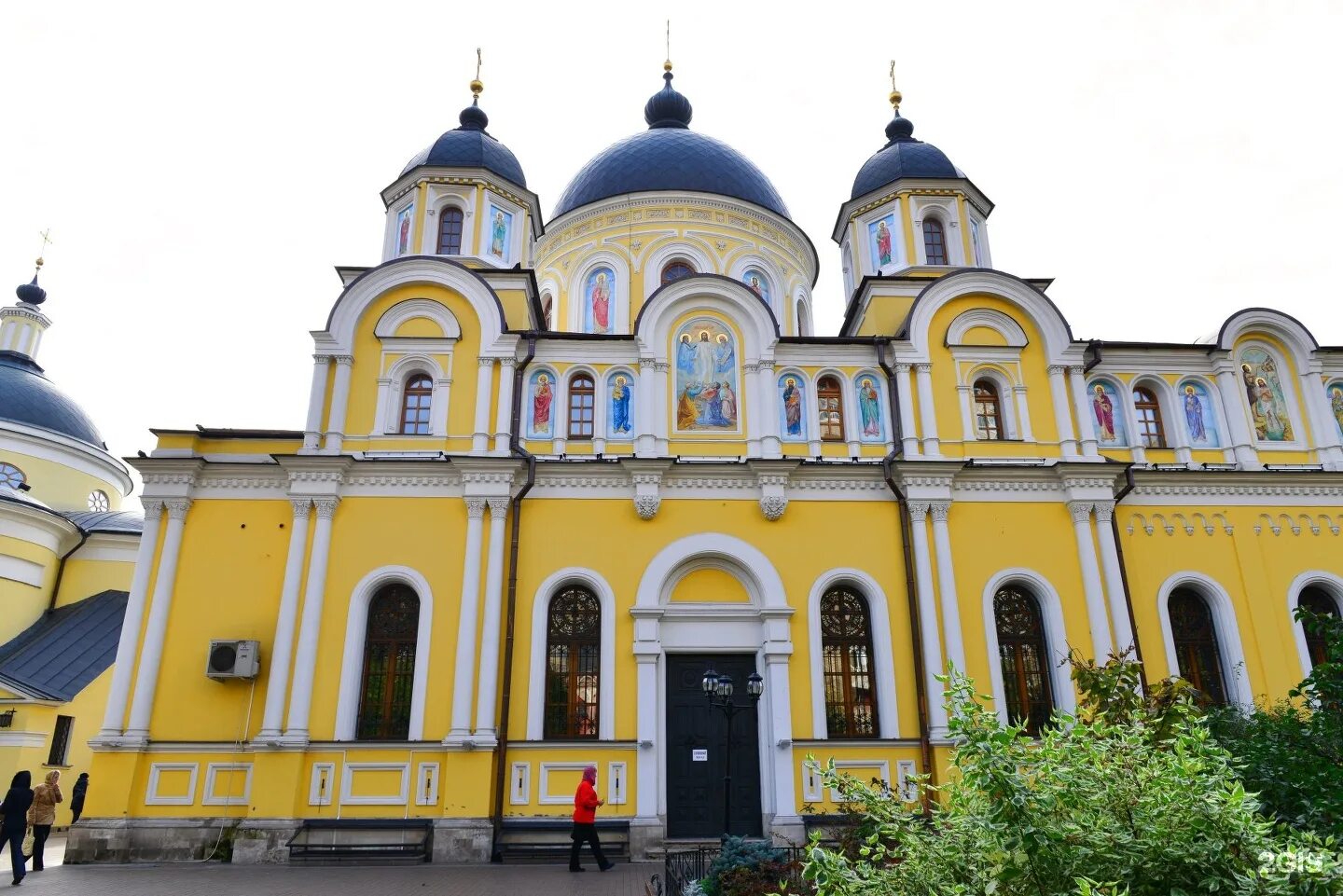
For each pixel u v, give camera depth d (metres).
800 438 25.27
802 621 23.33
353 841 20.78
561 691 22.77
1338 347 27.22
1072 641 23.45
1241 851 6.52
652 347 25.55
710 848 18.03
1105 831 6.79
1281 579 24.92
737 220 34.47
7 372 44.84
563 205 36.28
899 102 35.09
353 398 24.78
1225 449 26.16
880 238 31.19
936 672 22.72
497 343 25.19
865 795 8.91
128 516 42.28
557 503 23.95
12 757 30.38
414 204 29.31
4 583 35.72
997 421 26.00
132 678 22.33
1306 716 17.27
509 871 19.36
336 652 22.34
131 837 21.02
